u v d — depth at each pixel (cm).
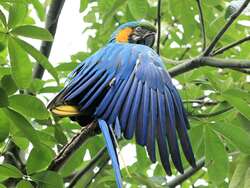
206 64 1009
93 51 1400
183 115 877
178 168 773
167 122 830
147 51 963
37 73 1153
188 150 808
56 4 1202
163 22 1398
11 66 824
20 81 826
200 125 1034
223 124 999
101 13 1196
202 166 1176
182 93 1113
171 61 1082
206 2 1136
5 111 820
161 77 909
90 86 882
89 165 1073
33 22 1291
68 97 866
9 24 819
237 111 1050
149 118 819
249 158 971
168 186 1163
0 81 825
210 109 1100
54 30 1202
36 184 885
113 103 838
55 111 862
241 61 993
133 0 1111
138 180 1101
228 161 1026
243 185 950
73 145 897
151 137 789
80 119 904
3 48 833
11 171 873
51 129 1039
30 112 828
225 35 1253
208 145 1030
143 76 904
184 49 1406
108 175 1139
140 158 1120
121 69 916
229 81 1034
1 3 844
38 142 835
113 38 1189
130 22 1192
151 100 858
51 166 896
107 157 1117
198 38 1396
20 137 912
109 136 816
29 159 877
